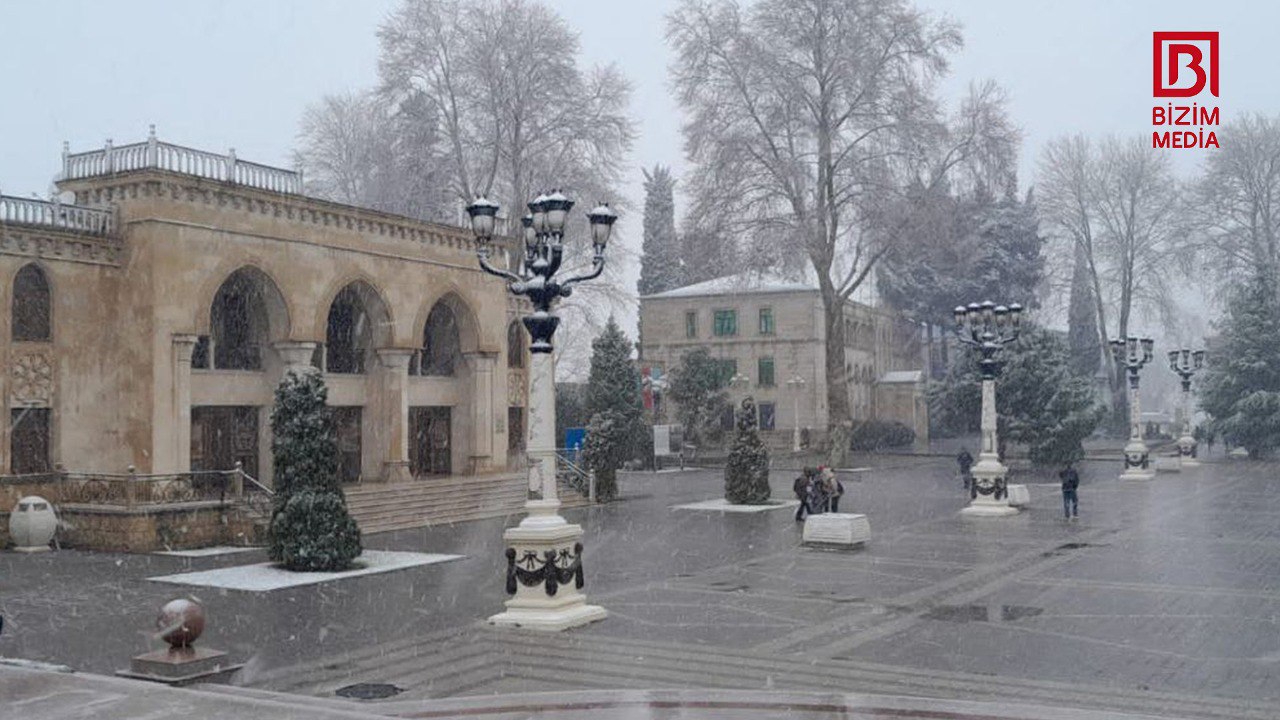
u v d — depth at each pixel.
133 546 26.06
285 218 32.75
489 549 26.81
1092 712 10.44
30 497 26.70
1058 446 56.50
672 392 67.88
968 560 24.17
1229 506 36.69
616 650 14.80
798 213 50.38
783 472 55.97
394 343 36.34
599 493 40.34
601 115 53.28
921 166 49.91
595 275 17.17
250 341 33.44
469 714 10.84
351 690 12.72
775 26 50.69
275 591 20.66
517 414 45.09
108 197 30.12
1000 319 35.41
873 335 84.12
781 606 18.41
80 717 9.35
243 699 9.96
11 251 27.33
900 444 75.50
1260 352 65.69
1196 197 69.50
